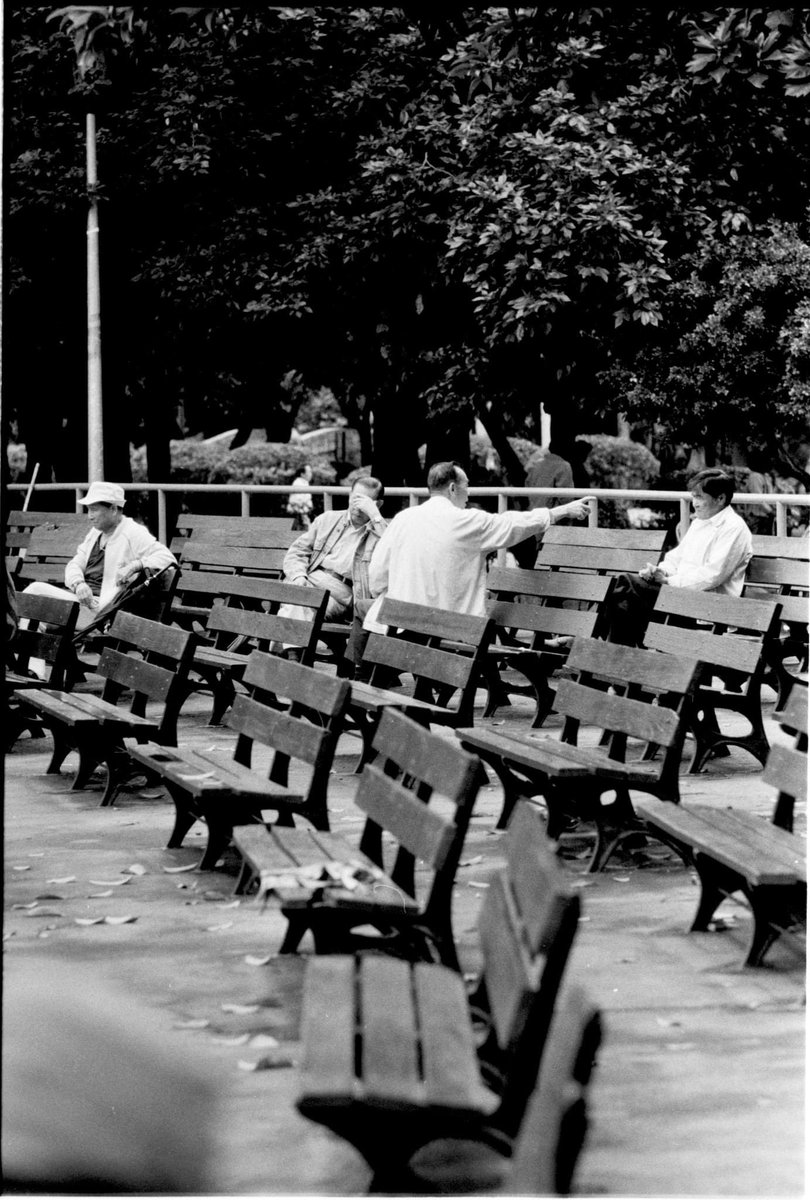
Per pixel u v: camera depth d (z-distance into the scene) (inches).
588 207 694.5
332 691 266.5
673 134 734.5
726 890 241.8
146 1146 91.9
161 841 309.1
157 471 1051.3
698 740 370.6
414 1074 142.6
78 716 344.8
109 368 962.1
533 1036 135.8
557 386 791.1
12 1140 89.3
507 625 428.8
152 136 854.5
